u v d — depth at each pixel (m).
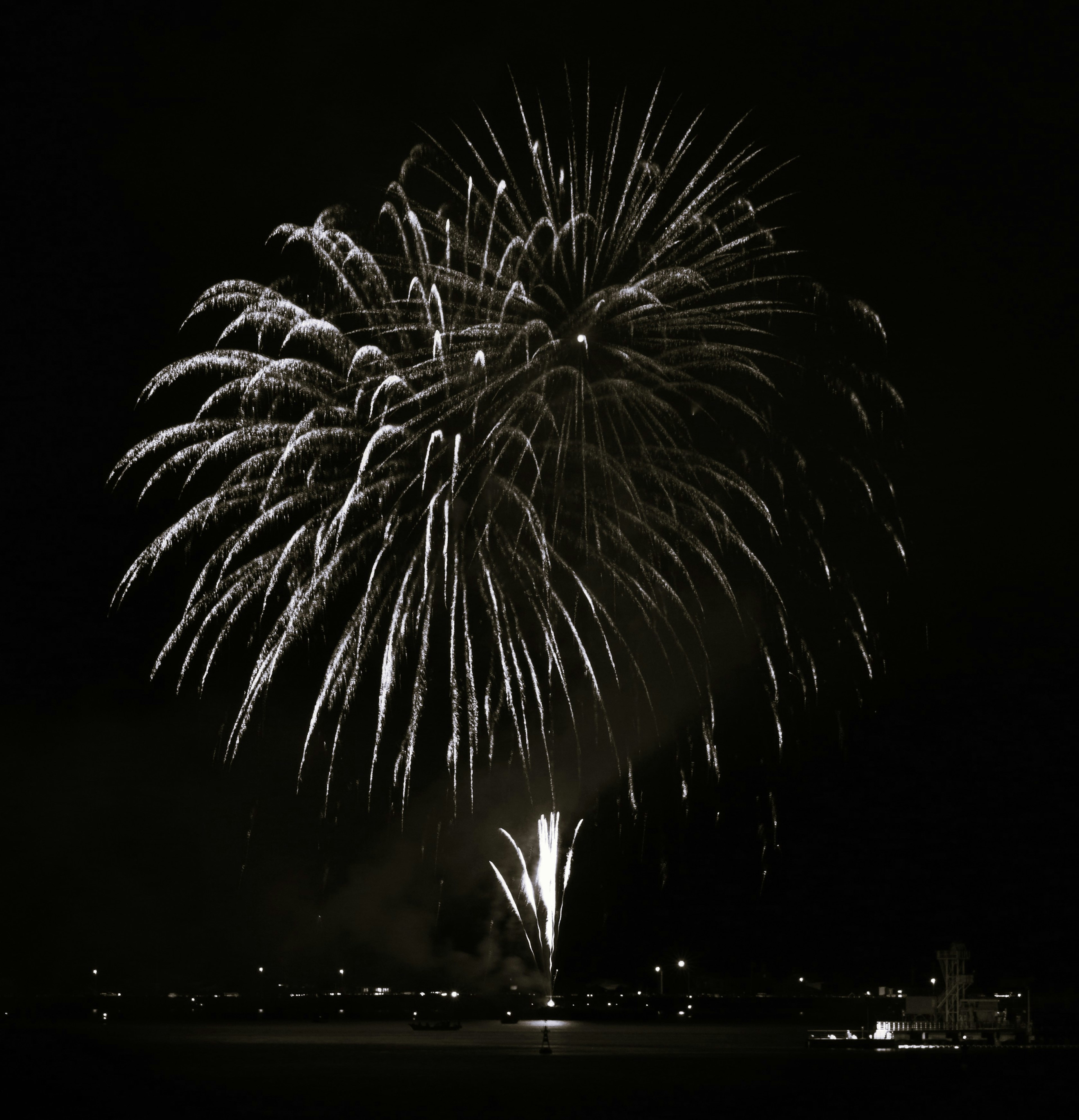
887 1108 51.56
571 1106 52.75
